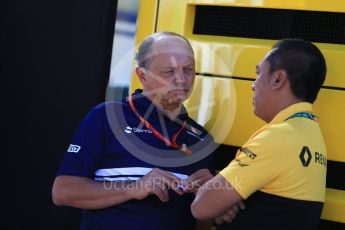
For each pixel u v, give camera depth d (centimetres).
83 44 1277
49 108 1315
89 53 1271
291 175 810
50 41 1307
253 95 929
